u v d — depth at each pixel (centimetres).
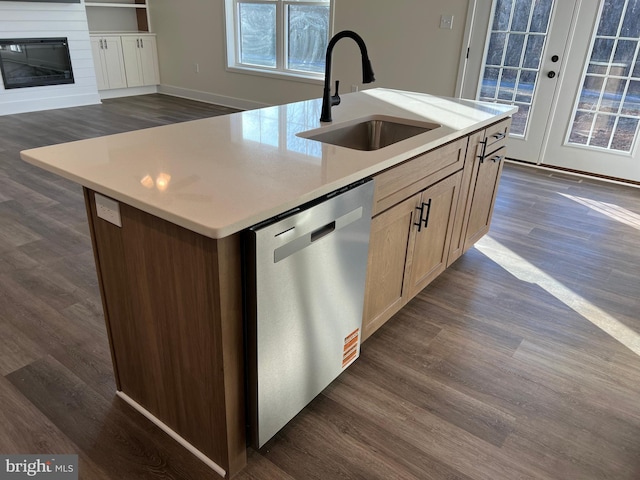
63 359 193
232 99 673
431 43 471
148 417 167
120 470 149
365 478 148
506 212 353
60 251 273
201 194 120
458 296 247
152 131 183
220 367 129
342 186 139
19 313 219
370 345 209
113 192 121
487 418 173
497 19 432
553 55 416
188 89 723
